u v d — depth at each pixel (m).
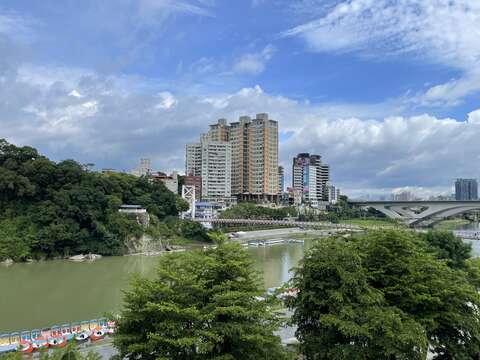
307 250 30.03
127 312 22.91
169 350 21.52
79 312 58.69
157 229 137.75
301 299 26.83
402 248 29.86
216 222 176.38
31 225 110.75
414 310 27.83
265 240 165.62
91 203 118.62
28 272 90.19
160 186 162.25
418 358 24.61
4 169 113.38
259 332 22.48
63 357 19.92
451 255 60.62
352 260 26.70
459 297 28.77
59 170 120.50
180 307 22.06
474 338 28.58
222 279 24.52
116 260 109.94
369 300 24.91
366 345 24.88
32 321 54.62
